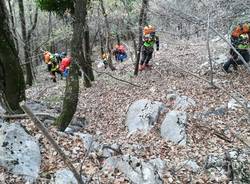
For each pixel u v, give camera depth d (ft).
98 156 23.95
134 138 32.17
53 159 22.49
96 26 77.46
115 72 61.21
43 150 23.12
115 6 68.74
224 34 41.06
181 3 34.09
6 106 26.96
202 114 34.94
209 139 29.96
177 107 37.86
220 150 27.55
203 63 52.60
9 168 20.70
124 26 69.67
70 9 44.42
